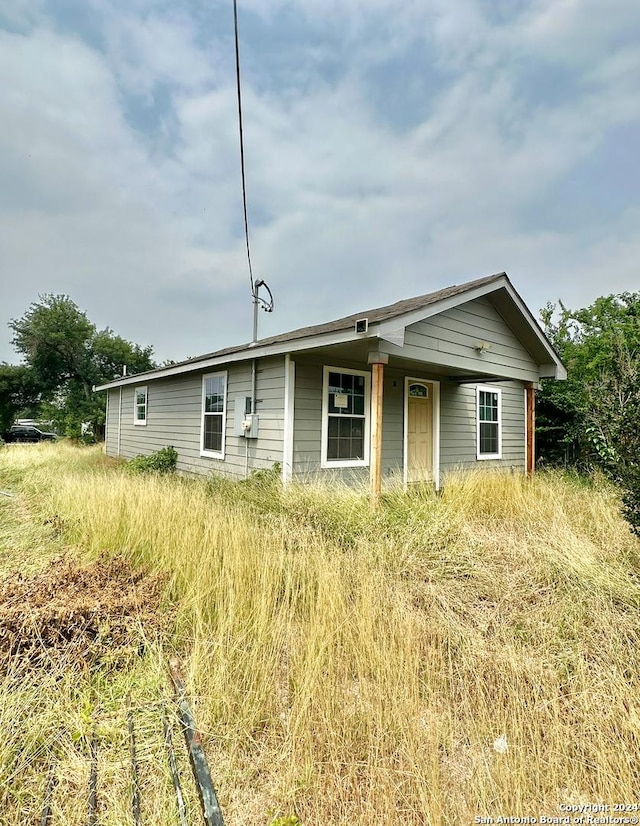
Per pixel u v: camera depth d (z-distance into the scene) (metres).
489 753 1.85
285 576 3.48
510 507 5.69
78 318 28.30
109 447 16.48
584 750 1.85
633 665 2.41
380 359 5.54
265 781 1.79
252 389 7.62
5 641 2.47
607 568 3.61
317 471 7.11
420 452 8.90
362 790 1.71
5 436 26.17
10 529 5.43
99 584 3.28
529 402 8.88
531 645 2.71
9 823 1.61
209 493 6.55
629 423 3.91
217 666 2.39
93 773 1.81
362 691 2.18
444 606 3.15
